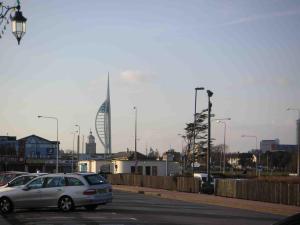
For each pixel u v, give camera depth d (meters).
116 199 34.50
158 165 92.94
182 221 19.77
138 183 59.34
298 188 29.59
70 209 23.25
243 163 153.50
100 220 19.75
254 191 34.25
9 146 137.50
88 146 197.62
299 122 73.38
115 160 95.00
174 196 38.28
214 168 132.50
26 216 21.47
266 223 19.64
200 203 32.66
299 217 5.95
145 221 19.48
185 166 88.56
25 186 23.69
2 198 23.42
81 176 23.61
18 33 13.07
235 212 25.42
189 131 81.50
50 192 23.44
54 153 140.38
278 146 154.12
